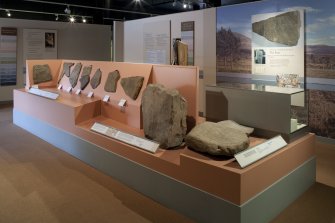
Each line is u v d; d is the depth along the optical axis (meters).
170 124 2.91
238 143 2.47
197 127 2.77
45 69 5.98
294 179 2.88
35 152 4.32
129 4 12.04
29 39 9.41
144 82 3.65
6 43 8.95
